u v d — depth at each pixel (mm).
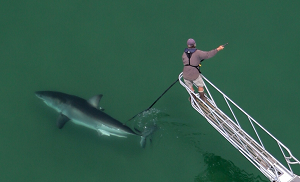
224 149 25094
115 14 32000
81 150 25594
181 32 30422
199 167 24500
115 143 25859
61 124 26750
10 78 29188
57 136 26281
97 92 28312
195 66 20953
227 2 31625
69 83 28969
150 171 24516
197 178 24125
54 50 30469
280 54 28594
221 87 27516
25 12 32500
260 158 22844
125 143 25812
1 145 25859
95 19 31859
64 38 31047
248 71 28078
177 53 29547
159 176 24297
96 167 24875
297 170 23688
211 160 24656
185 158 24875
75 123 26781
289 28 29703
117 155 25234
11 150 25672
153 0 32500
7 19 32156
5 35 31266
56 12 32469
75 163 25094
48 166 25000
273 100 26609
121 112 27188
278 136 25203
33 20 32062
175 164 24703
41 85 28922
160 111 26859
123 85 28438
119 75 28906
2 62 29953
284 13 30469
